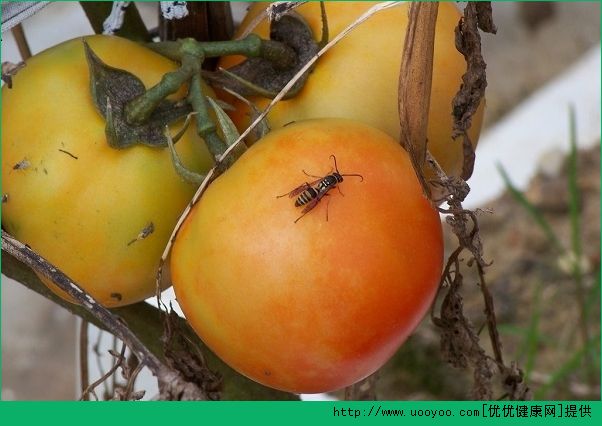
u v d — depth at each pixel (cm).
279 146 33
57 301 39
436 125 37
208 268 32
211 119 35
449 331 37
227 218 32
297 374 33
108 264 35
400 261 32
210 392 35
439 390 73
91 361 50
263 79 36
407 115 33
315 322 32
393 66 36
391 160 33
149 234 34
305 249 31
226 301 32
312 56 36
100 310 33
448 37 37
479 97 34
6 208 34
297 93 36
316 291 31
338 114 36
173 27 39
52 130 34
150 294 37
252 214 32
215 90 37
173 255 34
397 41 36
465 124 34
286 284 31
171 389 33
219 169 33
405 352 74
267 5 38
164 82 34
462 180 34
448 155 38
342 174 32
